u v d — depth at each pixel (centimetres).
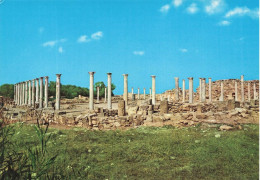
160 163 870
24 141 1064
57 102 3309
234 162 834
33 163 338
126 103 3359
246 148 973
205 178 715
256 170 751
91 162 882
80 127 1741
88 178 713
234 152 927
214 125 1503
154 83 3578
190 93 3912
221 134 1232
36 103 4200
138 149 1036
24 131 1359
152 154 975
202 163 846
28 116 2136
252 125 1502
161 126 1656
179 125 1645
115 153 991
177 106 2267
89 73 3044
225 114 1769
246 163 818
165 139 1187
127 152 1005
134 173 773
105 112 2155
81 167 777
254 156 870
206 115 1736
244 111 1759
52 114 2006
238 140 1071
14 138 1075
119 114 2056
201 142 1091
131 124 1708
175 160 898
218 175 737
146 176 747
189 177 727
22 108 4303
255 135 1156
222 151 950
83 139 1264
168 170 791
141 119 1722
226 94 4991
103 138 1290
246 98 4919
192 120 1680
